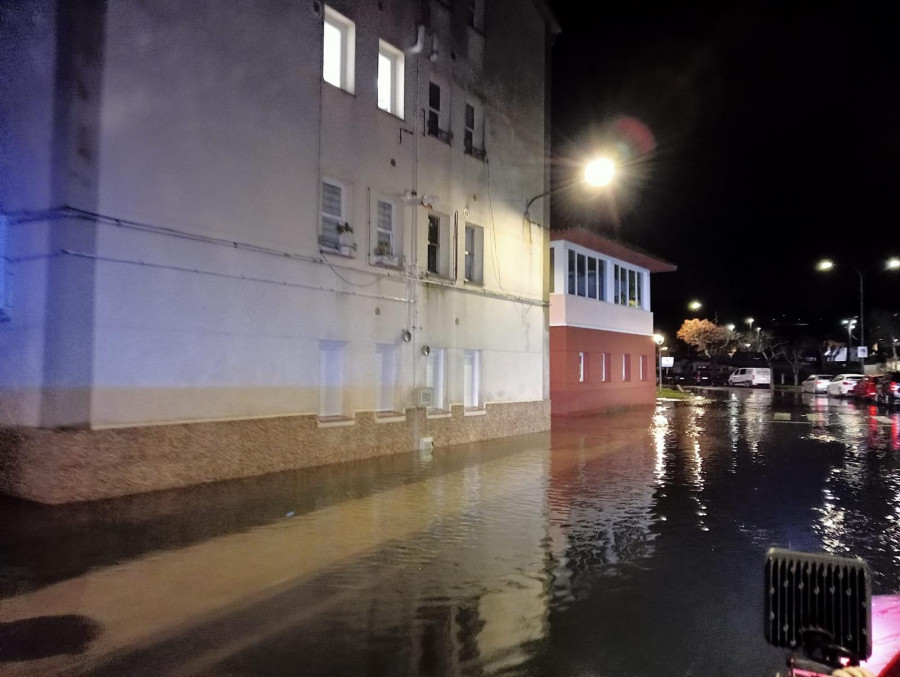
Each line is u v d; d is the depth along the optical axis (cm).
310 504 965
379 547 760
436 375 1652
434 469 1295
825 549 775
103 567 668
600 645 511
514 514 928
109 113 982
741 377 5884
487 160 1802
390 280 1473
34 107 970
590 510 958
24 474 941
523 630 537
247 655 480
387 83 1508
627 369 3017
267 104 1205
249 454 1159
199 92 1097
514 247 1925
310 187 1284
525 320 1973
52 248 944
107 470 964
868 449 1661
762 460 1468
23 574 644
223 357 1127
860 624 308
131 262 1005
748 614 575
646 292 3209
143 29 1024
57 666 456
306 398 1272
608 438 1869
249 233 1172
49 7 964
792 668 317
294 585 629
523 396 1961
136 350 1009
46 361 938
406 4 1531
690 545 786
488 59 1817
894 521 909
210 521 855
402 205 1508
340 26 1390
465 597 607
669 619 563
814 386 4653
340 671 459
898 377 3266
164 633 515
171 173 1055
